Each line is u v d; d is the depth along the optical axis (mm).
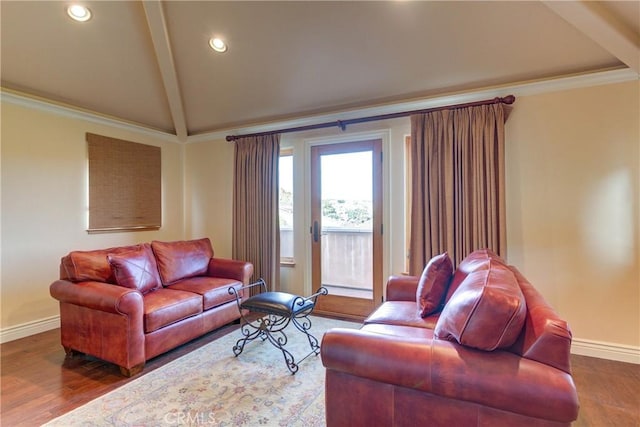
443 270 2227
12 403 2049
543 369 1151
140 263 2982
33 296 3279
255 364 2559
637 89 2578
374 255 3699
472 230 3002
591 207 2715
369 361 1366
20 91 3182
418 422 1315
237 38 2977
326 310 3967
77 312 2619
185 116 4352
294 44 2963
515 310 1189
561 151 2805
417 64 2973
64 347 2730
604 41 2299
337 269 3918
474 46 2705
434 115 3172
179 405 2020
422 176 3223
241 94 3775
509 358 1208
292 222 4258
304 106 3850
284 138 4219
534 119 2896
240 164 4312
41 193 3357
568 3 2100
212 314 3145
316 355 2717
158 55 3164
